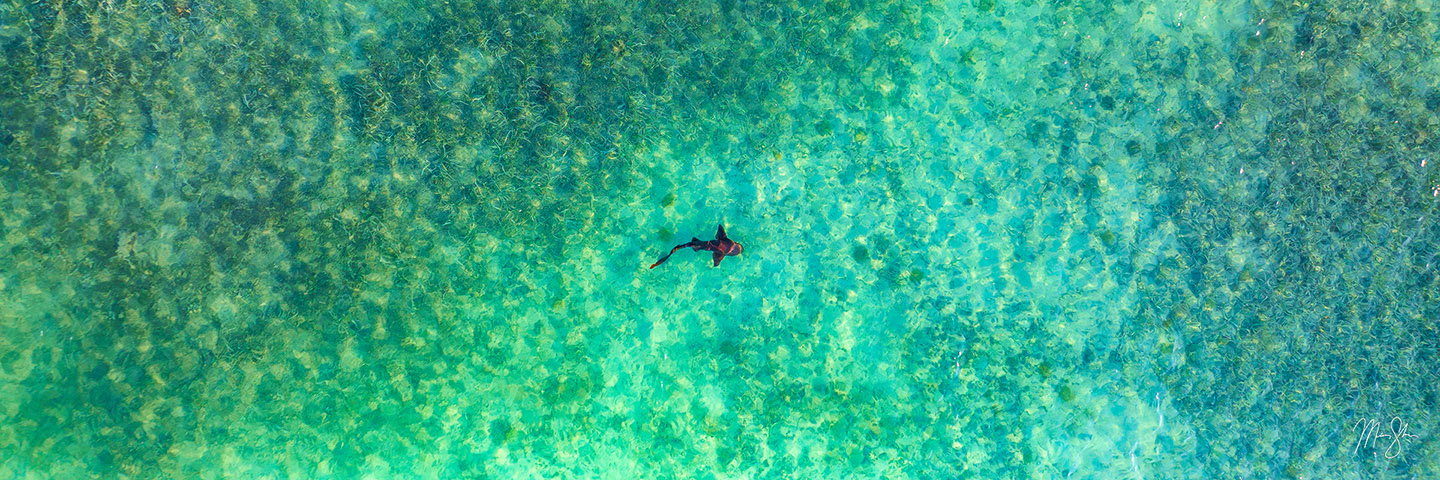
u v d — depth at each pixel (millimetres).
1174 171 5551
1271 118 5535
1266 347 5477
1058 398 5473
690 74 5551
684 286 5512
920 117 5566
